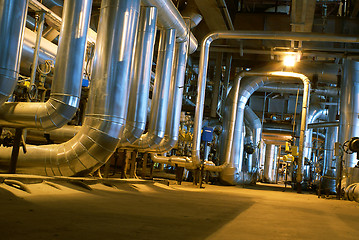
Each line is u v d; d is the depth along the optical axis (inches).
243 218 193.8
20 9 212.7
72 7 261.7
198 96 581.3
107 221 139.6
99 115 291.3
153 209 198.5
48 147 293.7
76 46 260.5
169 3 411.8
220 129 960.3
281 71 787.4
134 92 378.3
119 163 703.7
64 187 242.1
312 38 582.6
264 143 1435.8
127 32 302.8
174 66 500.7
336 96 898.1
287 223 186.7
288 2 805.9
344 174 652.1
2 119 255.6
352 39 573.0
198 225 152.1
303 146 765.9
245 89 825.5
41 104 254.7
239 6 818.2
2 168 292.7
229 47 746.2
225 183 768.9
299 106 1034.7
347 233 167.2
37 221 124.7
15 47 212.1
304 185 941.2
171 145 494.9
